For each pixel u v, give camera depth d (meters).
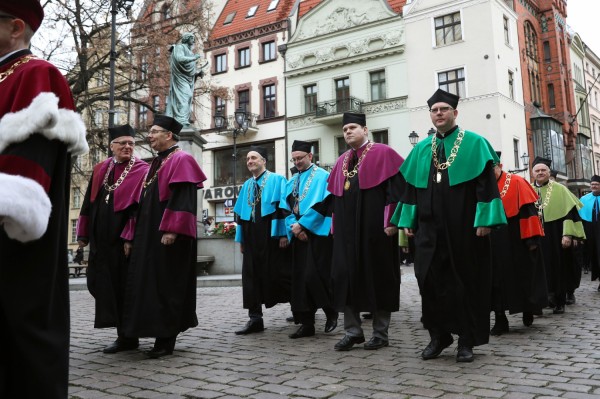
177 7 22.12
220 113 37.03
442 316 4.50
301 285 5.98
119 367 4.54
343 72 32.84
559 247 7.76
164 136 5.38
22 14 2.13
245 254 6.64
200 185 5.20
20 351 1.82
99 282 5.25
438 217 4.52
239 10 39.03
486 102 28.88
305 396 3.56
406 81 30.88
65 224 2.07
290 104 34.62
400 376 4.03
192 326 5.23
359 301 5.04
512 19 31.94
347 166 5.39
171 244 4.96
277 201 6.56
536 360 4.48
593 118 46.78
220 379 4.07
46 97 1.88
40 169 1.83
